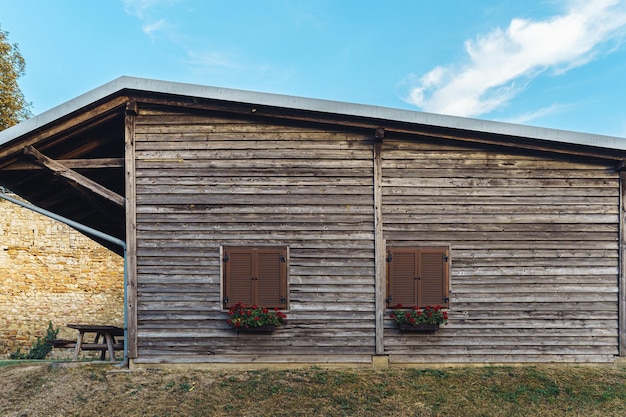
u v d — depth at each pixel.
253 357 6.77
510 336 6.89
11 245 14.72
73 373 6.60
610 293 6.96
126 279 6.83
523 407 5.75
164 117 7.01
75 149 7.56
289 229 6.90
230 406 5.72
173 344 6.79
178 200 6.91
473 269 6.93
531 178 7.03
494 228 6.97
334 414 5.55
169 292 6.84
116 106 6.78
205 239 6.89
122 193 9.29
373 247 6.89
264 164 6.97
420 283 6.89
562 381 6.36
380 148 6.98
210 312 6.83
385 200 6.94
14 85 19.61
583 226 7.01
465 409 5.69
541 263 6.96
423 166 6.99
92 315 14.82
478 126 6.60
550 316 6.92
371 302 6.85
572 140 6.61
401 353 6.83
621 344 6.90
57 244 14.94
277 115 6.83
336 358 6.78
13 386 6.27
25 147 6.65
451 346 6.86
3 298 14.56
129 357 6.74
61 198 8.60
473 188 7.00
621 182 7.02
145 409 5.67
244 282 6.85
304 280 6.85
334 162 6.96
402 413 5.59
